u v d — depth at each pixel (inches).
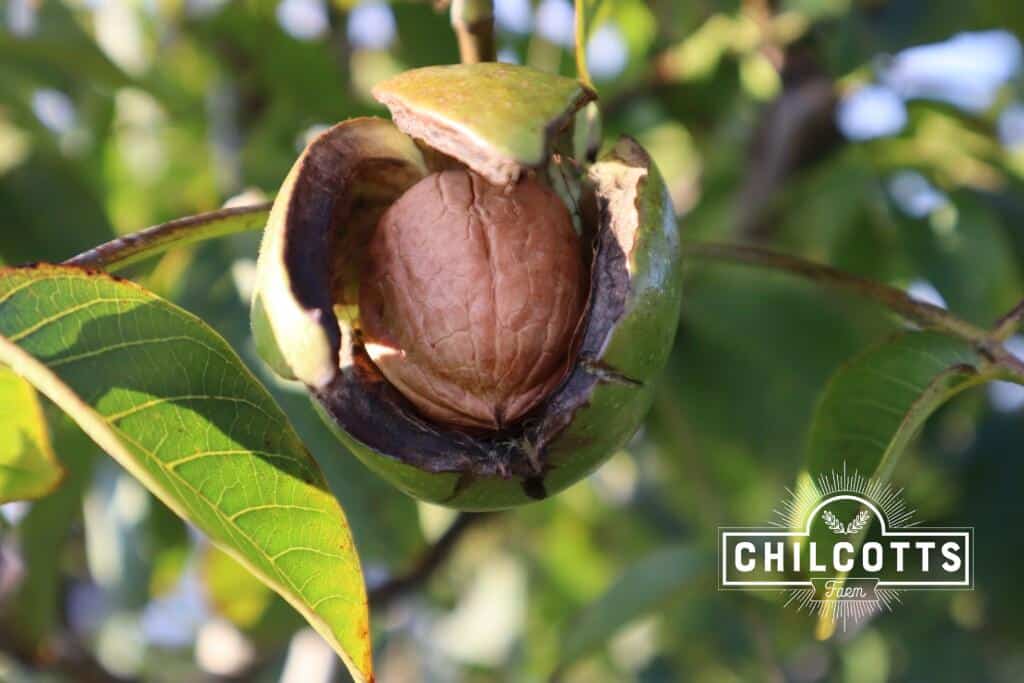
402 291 14.3
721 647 25.9
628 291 14.0
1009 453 20.8
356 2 21.4
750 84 21.5
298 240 14.0
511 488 14.2
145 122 24.1
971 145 20.6
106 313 13.6
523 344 14.2
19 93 21.5
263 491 13.8
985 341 15.6
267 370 18.6
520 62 21.0
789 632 24.0
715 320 19.9
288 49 21.0
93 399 13.4
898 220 20.7
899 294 15.9
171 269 19.2
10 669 21.6
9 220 20.0
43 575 19.7
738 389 19.9
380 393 14.2
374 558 19.2
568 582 29.0
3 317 13.4
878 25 19.7
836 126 21.1
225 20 21.5
